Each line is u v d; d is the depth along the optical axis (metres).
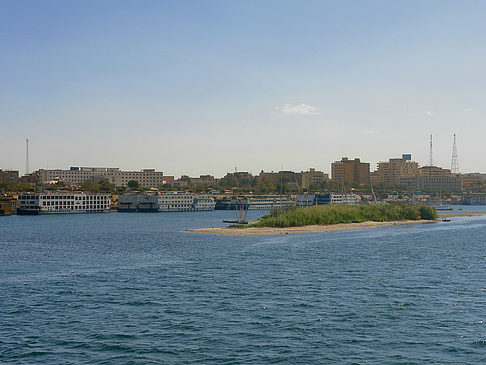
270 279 97.88
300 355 56.97
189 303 78.69
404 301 79.56
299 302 78.94
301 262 120.38
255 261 122.44
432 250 144.38
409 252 139.62
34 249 150.88
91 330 65.50
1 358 56.25
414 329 65.50
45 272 107.50
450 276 101.12
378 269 109.50
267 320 69.38
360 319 69.75
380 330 65.12
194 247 154.88
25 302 79.75
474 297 82.38
